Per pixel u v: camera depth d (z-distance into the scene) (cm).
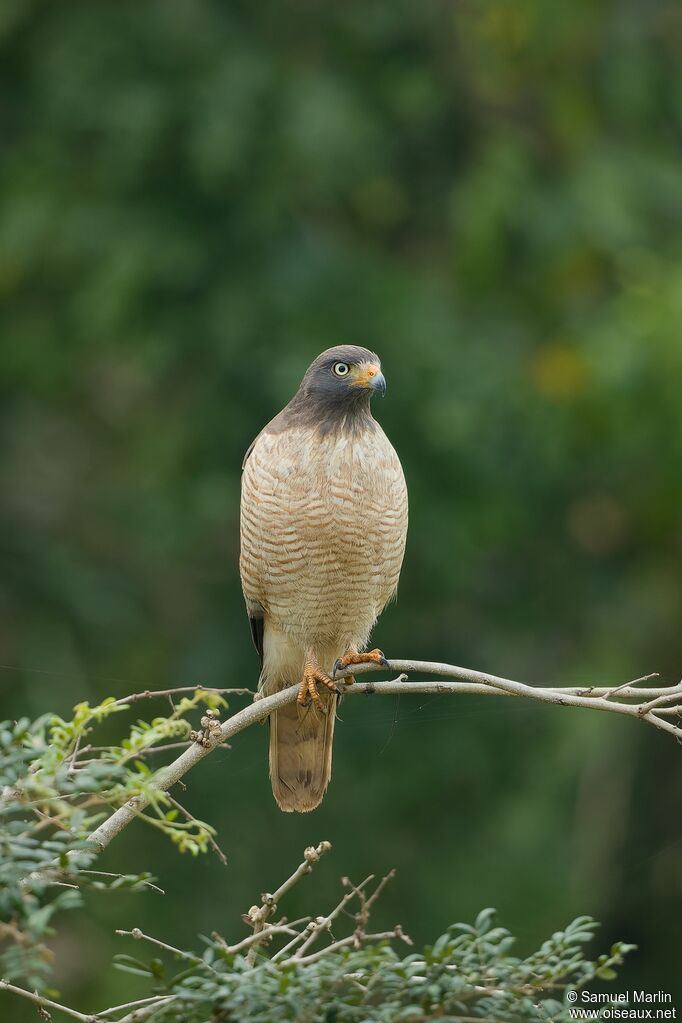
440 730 1395
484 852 1364
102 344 1500
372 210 1548
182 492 1454
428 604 1484
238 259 1473
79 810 413
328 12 1503
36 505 1535
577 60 1559
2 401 1562
